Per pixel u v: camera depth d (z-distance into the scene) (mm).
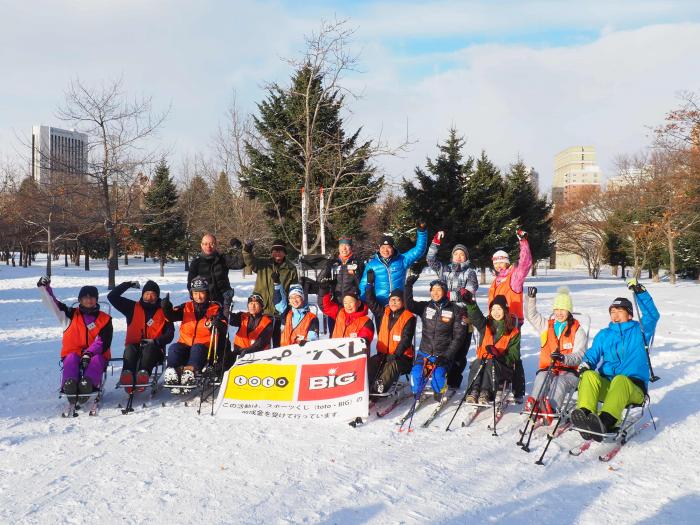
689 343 11469
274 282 7898
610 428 5527
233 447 5426
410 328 6891
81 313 6840
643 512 4152
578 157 134875
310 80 17734
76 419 6266
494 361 6383
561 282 38656
